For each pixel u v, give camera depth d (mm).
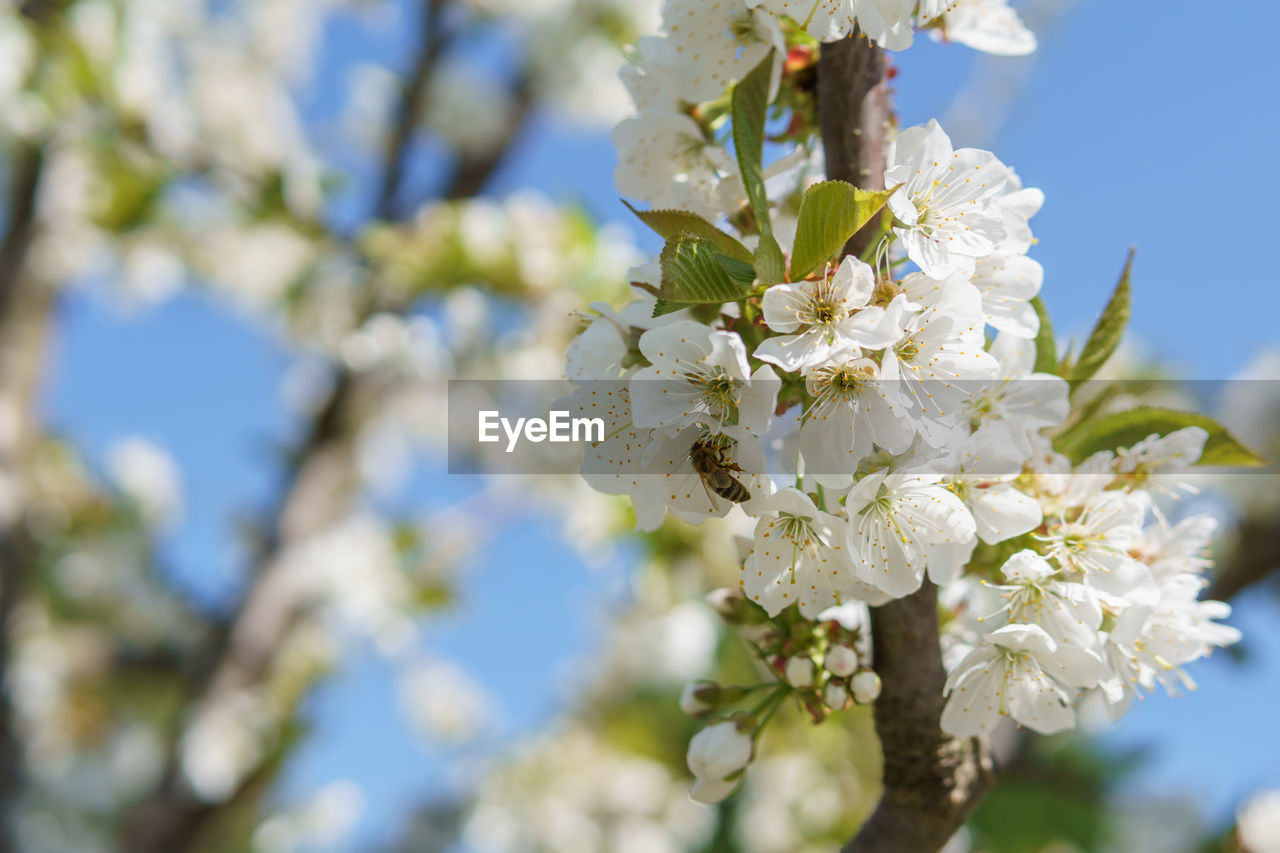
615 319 1633
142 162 6871
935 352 1458
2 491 7039
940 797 1662
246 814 7164
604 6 7641
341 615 6816
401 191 7270
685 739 6348
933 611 1608
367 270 6527
